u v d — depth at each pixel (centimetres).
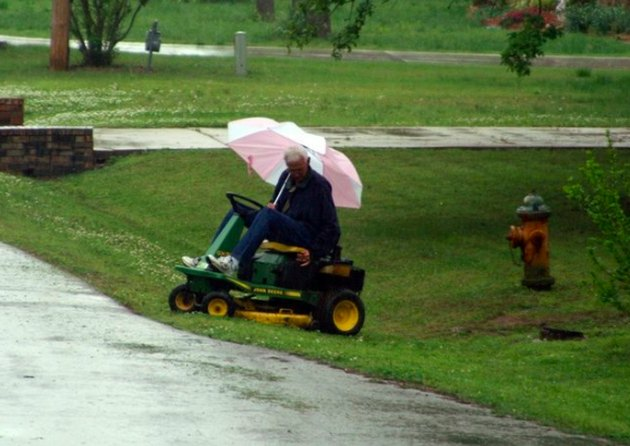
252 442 2005
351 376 2567
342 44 5428
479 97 8731
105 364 2478
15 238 3997
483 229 4788
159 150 6034
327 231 3216
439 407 2364
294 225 3191
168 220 5031
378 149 6188
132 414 2117
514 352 3134
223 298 3145
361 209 5075
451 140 6562
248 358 2648
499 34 13888
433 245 4531
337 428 2134
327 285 3253
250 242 3155
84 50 10062
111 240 4447
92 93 8288
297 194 3228
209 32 13438
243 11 15875
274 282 3192
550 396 2564
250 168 3475
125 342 2709
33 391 2223
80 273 3581
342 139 6506
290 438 2045
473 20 15125
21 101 6481
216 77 9456
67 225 4609
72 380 2323
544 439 2200
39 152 5797
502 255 4388
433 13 15812
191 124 6944
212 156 5944
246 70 9725
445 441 2116
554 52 12581
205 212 5119
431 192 5384
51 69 9725
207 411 2173
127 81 9031
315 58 11294
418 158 6034
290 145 3431
